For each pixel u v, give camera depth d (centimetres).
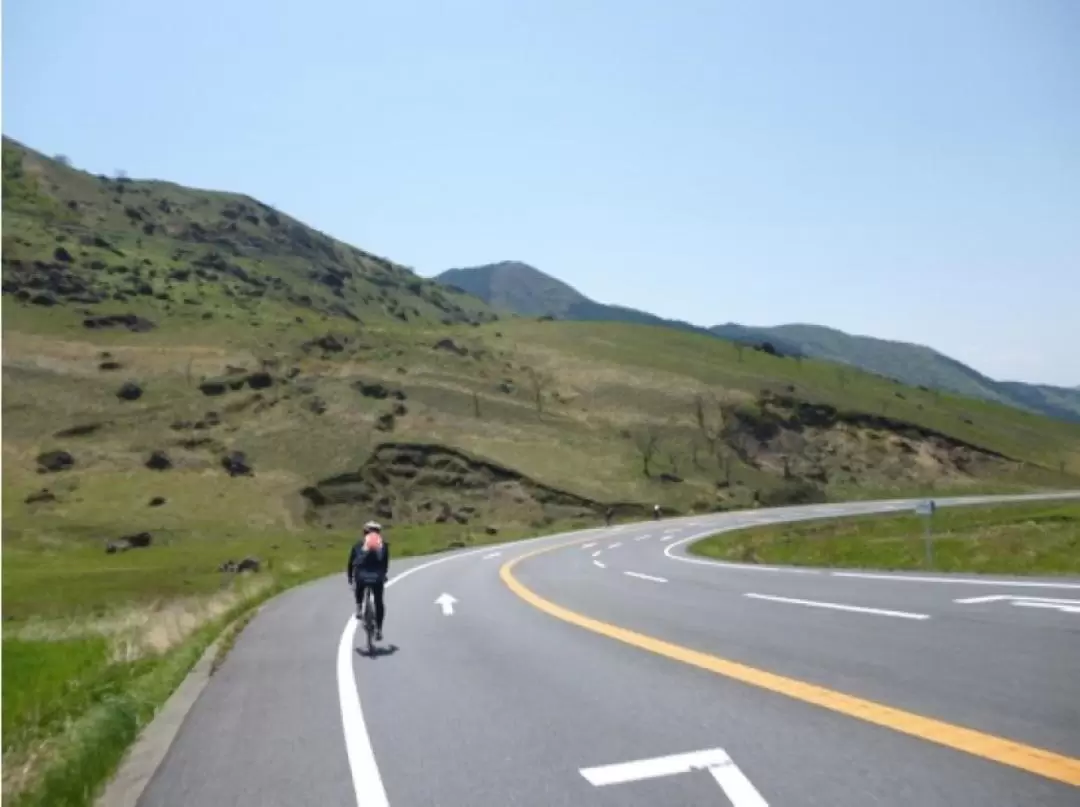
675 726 754
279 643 1545
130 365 13288
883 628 1210
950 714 719
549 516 10056
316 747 773
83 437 10856
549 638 1372
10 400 11450
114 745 820
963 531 4812
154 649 1658
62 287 17188
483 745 739
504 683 1016
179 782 692
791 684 884
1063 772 557
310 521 9188
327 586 2981
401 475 10494
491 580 2705
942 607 1379
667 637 1286
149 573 6019
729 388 15388
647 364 16600
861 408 15788
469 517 9962
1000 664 905
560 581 2544
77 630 2481
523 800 589
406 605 2061
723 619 1450
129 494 9394
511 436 12288
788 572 2419
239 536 8506
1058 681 811
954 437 15425
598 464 11712
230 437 11075
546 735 757
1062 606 1290
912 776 572
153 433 11069
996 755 600
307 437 11131
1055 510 6775
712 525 7050
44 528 8262
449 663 1188
